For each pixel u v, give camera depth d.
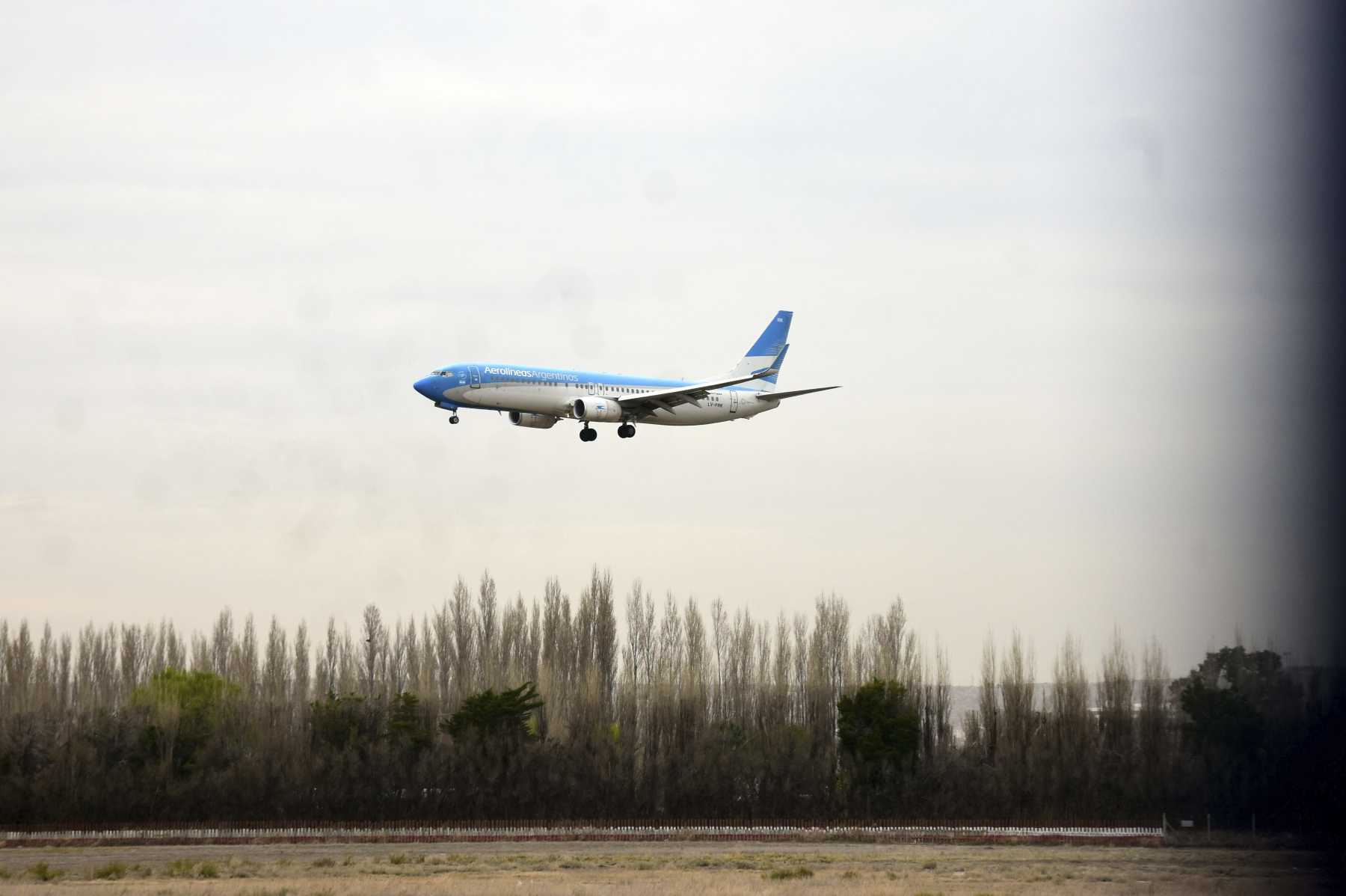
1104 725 94.94
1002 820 88.88
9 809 87.62
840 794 92.00
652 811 91.25
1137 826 87.00
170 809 89.44
